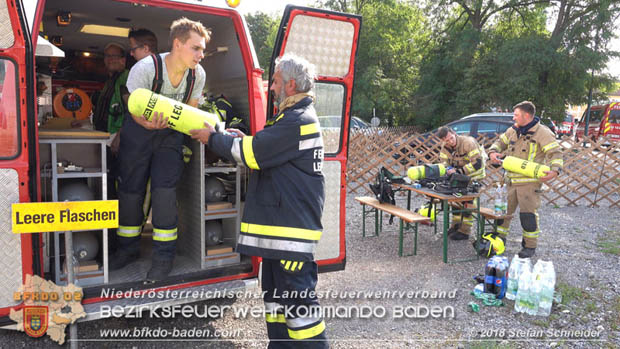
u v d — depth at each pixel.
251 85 3.75
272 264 2.80
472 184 5.73
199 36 2.99
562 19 24.34
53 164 2.96
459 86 26.72
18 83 2.59
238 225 3.71
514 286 4.34
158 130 3.16
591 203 9.20
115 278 3.28
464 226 6.53
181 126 2.86
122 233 3.42
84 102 4.29
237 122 3.85
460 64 25.52
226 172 3.77
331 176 3.95
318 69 3.71
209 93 4.75
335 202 3.99
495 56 24.11
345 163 4.01
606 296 4.41
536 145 5.30
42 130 3.12
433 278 4.97
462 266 5.39
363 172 10.39
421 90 28.53
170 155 3.26
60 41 5.06
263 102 3.82
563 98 24.30
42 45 2.91
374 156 10.41
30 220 2.40
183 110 2.86
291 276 2.70
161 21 4.36
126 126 3.22
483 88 24.47
